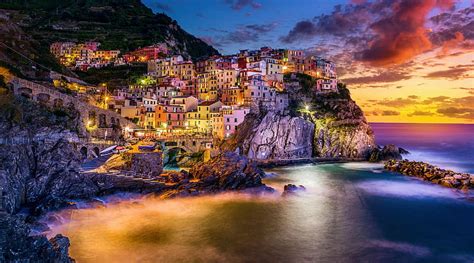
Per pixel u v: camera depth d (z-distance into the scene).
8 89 73.00
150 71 166.62
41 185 60.28
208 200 67.56
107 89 130.25
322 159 123.94
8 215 32.94
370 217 61.81
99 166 75.12
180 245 47.53
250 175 76.06
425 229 56.16
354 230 55.28
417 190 81.88
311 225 57.00
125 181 67.75
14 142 61.50
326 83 153.38
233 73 140.50
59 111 82.19
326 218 60.75
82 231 50.81
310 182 89.19
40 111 75.69
